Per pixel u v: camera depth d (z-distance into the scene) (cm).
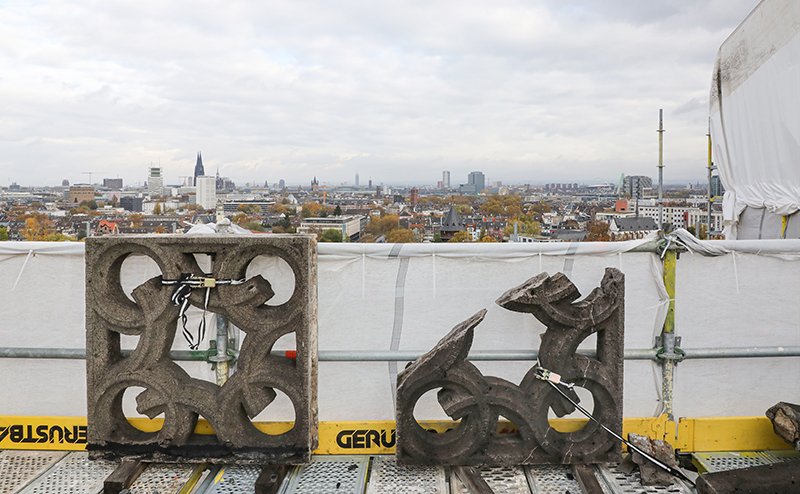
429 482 364
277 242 379
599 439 382
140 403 390
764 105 655
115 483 356
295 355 415
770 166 645
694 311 418
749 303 418
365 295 414
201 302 387
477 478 359
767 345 420
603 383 379
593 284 416
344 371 420
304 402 383
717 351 413
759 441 414
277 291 413
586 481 356
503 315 416
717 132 790
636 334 419
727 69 746
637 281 416
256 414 387
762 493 331
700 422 414
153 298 389
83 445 415
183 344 420
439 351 369
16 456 405
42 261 417
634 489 354
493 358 407
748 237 708
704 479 337
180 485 364
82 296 419
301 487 361
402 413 373
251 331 386
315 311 396
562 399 380
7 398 430
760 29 658
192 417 391
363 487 362
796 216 607
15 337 423
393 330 417
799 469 345
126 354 415
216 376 414
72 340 423
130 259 417
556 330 384
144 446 388
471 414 376
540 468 381
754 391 425
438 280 414
